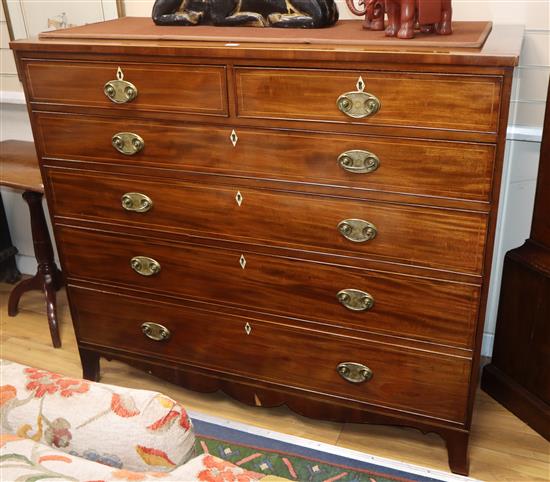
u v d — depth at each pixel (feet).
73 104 6.05
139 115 5.82
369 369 6.05
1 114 9.29
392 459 6.42
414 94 4.84
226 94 5.40
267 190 5.64
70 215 6.68
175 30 6.00
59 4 8.11
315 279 5.85
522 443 6.57
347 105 5.04
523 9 6.30
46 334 8.79
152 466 2.91
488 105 4.69
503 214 7.19
